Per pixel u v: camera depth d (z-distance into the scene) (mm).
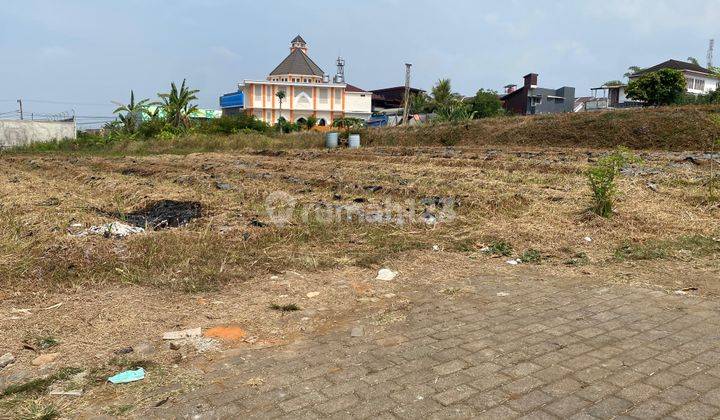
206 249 6004
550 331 3859
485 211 8180
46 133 38562
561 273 5379
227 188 11469
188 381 3174
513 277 5273
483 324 4031
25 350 3580
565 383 3080
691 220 7238
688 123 20984
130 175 15203
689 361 3314
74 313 4207
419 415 2775
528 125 25594
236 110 66188
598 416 2727
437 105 53719
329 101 64688
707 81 51812
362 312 4359
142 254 5719
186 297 4637
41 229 6969
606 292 4738
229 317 4223
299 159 20031
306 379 3188
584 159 15648
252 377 3217
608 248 6211
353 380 3166
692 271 5258
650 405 2812
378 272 5453
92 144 34469
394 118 56312
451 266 5660
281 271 5434
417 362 3395
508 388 3035
